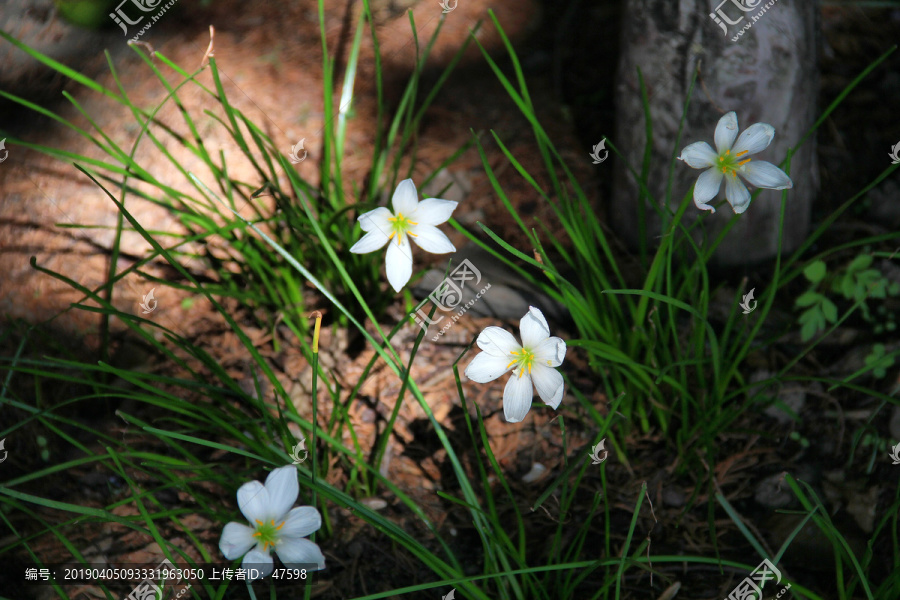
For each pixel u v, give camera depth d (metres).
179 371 1.11
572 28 1.43
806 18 1.09
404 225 0.91
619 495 1.04
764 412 1.08
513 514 1.04
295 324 1.13
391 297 1.15
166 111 1.23
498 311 1.14
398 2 1.44
